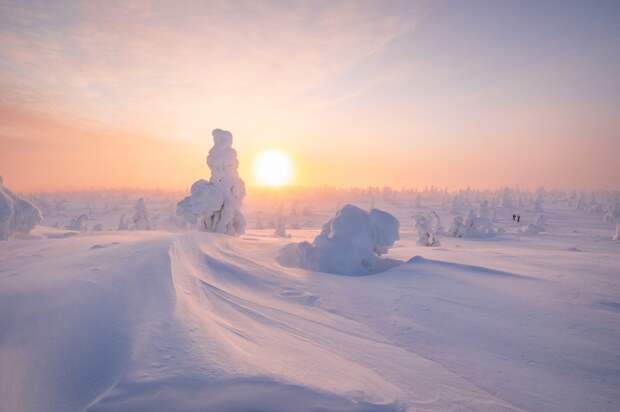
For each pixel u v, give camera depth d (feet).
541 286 24.88
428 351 14.26
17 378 8.50
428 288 25.14
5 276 14.34
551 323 17.57
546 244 104.17
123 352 9.62
